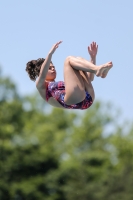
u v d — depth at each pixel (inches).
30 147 4092.0
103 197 3479.3
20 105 4594.0
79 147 4527.6
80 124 4697.3
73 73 896.3
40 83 922.1
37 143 4168.3
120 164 4249.5
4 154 4015.8
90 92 915.4
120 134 4552.2
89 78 936.9
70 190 3730.3
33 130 4424.2
